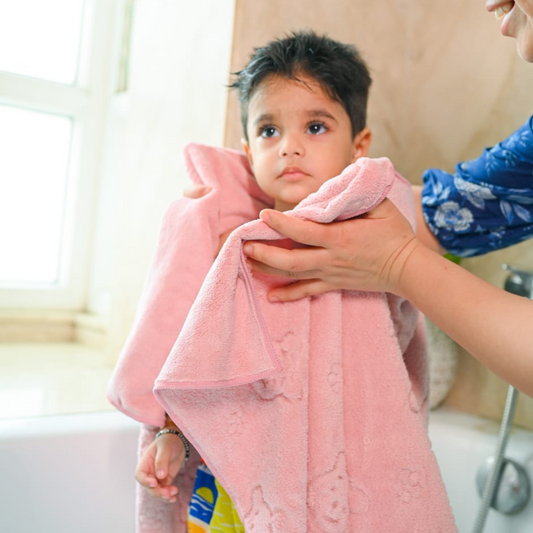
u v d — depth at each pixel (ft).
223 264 1.92
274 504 1.94
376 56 4.29
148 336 2.25
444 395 3.92
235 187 2.69
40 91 4.94
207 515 2.39
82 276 5.40
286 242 2.11
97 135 5.34
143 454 2.34
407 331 2.42
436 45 4.32
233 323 1.93
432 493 2.02
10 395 3.38
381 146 4.37
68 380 3.87
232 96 3.54
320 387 2.03
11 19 4.87
